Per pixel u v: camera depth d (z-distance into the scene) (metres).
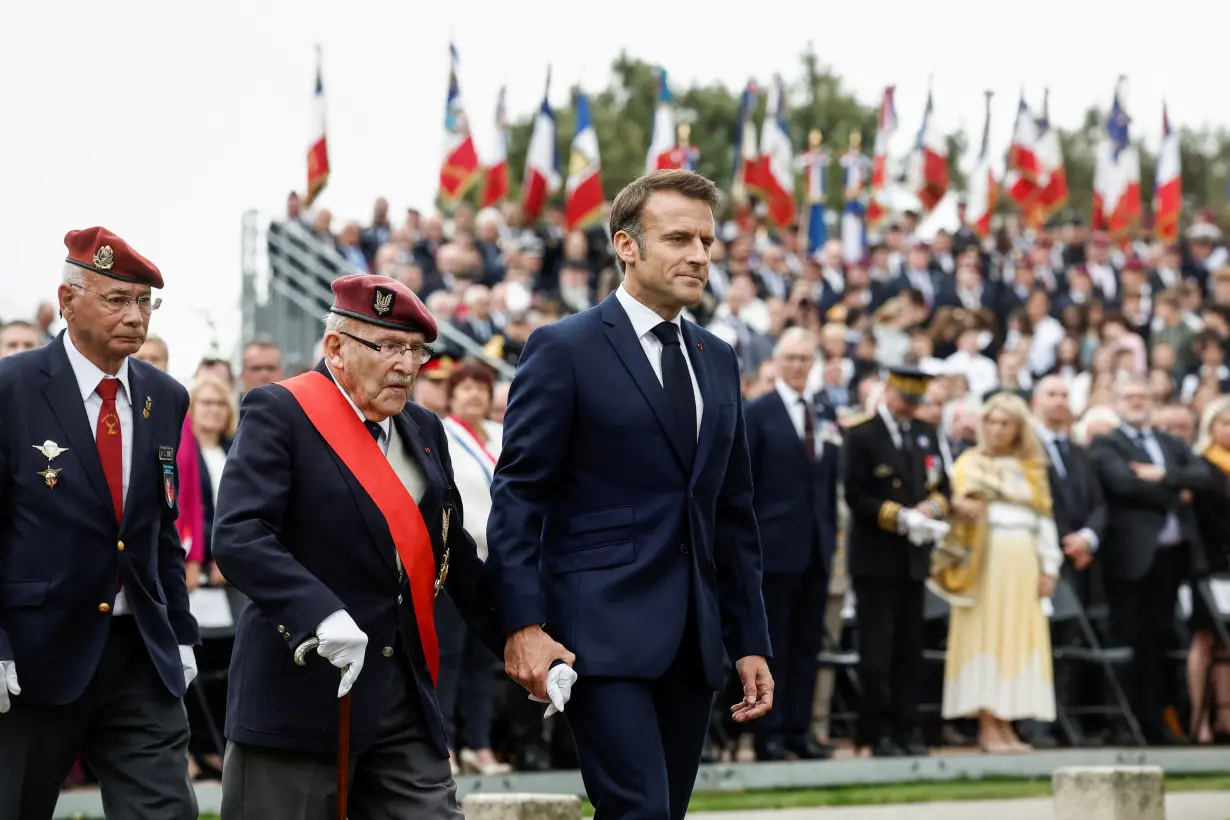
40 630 13.80
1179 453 31.42
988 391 39.12
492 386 24.67
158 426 14.62
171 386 14.95
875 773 26.94
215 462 24.06
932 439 28.08
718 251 48.78
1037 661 28.73
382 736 12.59
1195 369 45.38
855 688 30.45
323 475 12.49
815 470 27.16
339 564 12.48
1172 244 56.53
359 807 12.80
